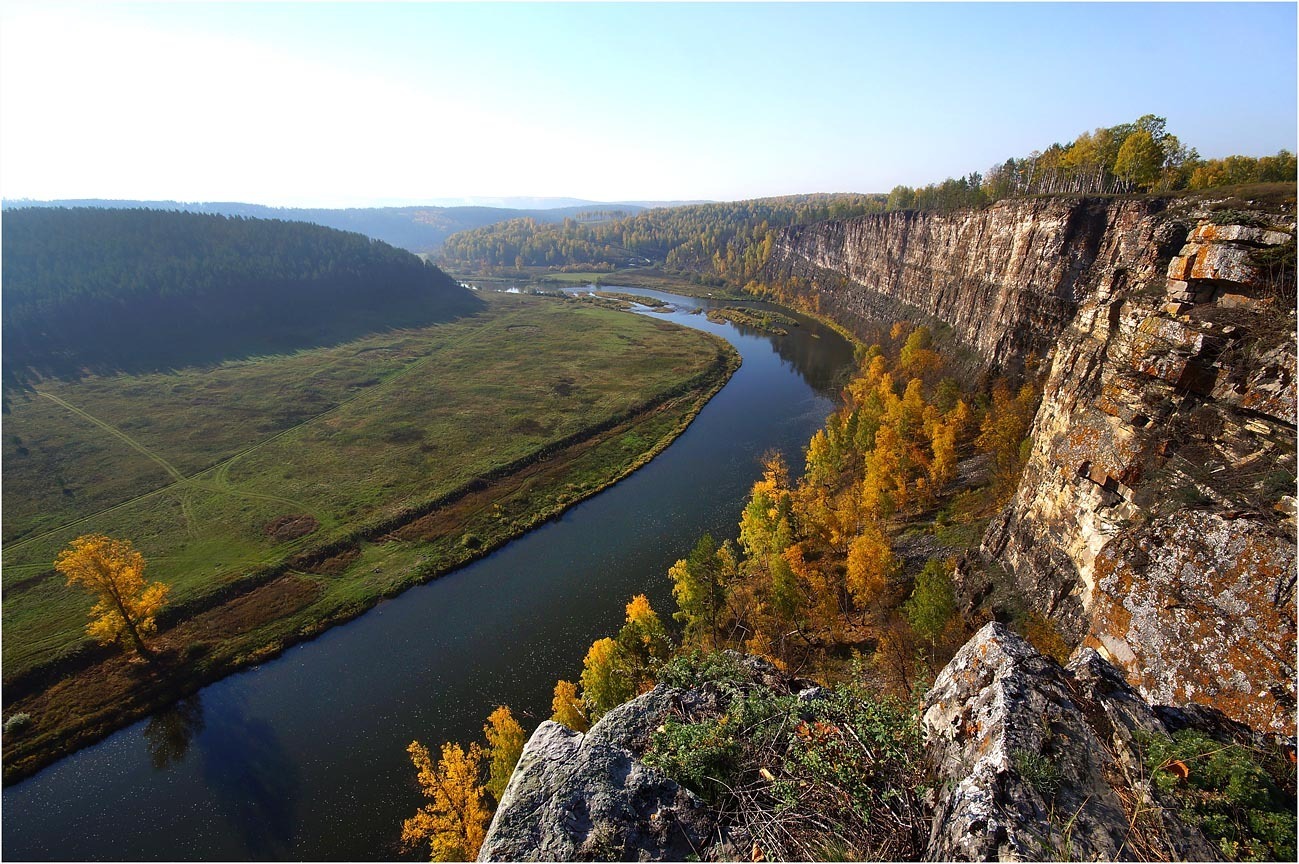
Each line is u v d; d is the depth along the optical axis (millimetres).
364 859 31375
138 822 33625
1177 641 13547
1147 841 5621
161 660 44594
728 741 7938
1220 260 22469
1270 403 18719
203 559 56531
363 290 172375
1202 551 13609
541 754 7609
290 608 50344
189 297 139500
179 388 104562
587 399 100625
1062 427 34812
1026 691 7152
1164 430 23844
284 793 34938
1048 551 32219
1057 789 6043
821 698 8805
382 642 46781
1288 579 11992
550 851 6406
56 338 117688
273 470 74938
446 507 66625
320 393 103875
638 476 73500
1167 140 76812
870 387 79500
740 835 6816
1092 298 41031
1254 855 5469
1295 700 11250
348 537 60250
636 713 9102
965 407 63344
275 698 41688
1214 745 6312
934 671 32438
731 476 71750
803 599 39625
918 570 43812
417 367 121125
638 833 6652
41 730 38906
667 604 49000
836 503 53812
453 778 30859
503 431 87500
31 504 66062
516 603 50656
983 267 84062
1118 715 6887
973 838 5750
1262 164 67688
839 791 7184
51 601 50562
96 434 84438
